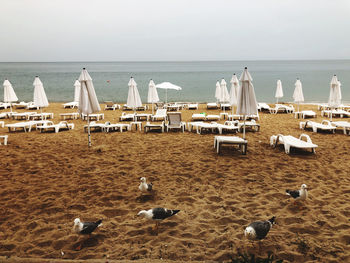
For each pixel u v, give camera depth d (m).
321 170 5.73
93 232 3.38
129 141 8.71
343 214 3.83
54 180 5.25
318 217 3.74
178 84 38.81
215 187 4.84
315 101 21.70
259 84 36.66
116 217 3.80
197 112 16.27
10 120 14.15
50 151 7.48
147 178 5.32
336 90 11.34
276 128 10.90
